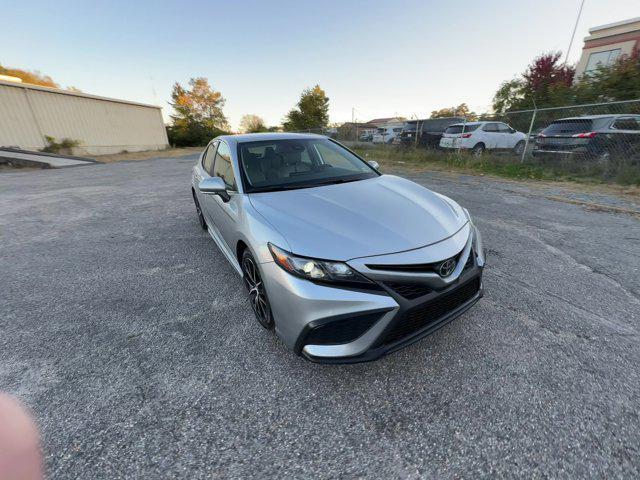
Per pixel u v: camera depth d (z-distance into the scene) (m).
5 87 16.42
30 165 13.49
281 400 1.71
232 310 2.55
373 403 1.68
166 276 3.17
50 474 1.35
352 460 1.39
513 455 1.39
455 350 2.02
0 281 3.15
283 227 1.85
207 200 3.23
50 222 5.16
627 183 6.28
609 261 3.17
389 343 1.71
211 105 40.25
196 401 1.71
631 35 16.22
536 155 8.42
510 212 4.84
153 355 2.07
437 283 1.72
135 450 1.45
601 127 7.28
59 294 2.88
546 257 3.29
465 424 1.54
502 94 20.19
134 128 24.62
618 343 2.03
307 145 3.18
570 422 1.52
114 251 3.85
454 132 11.32
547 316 2.33
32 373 1.93
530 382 1.76
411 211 2.10
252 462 1.39
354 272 1.62
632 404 1.60
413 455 1.41
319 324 1.62
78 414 1.64
